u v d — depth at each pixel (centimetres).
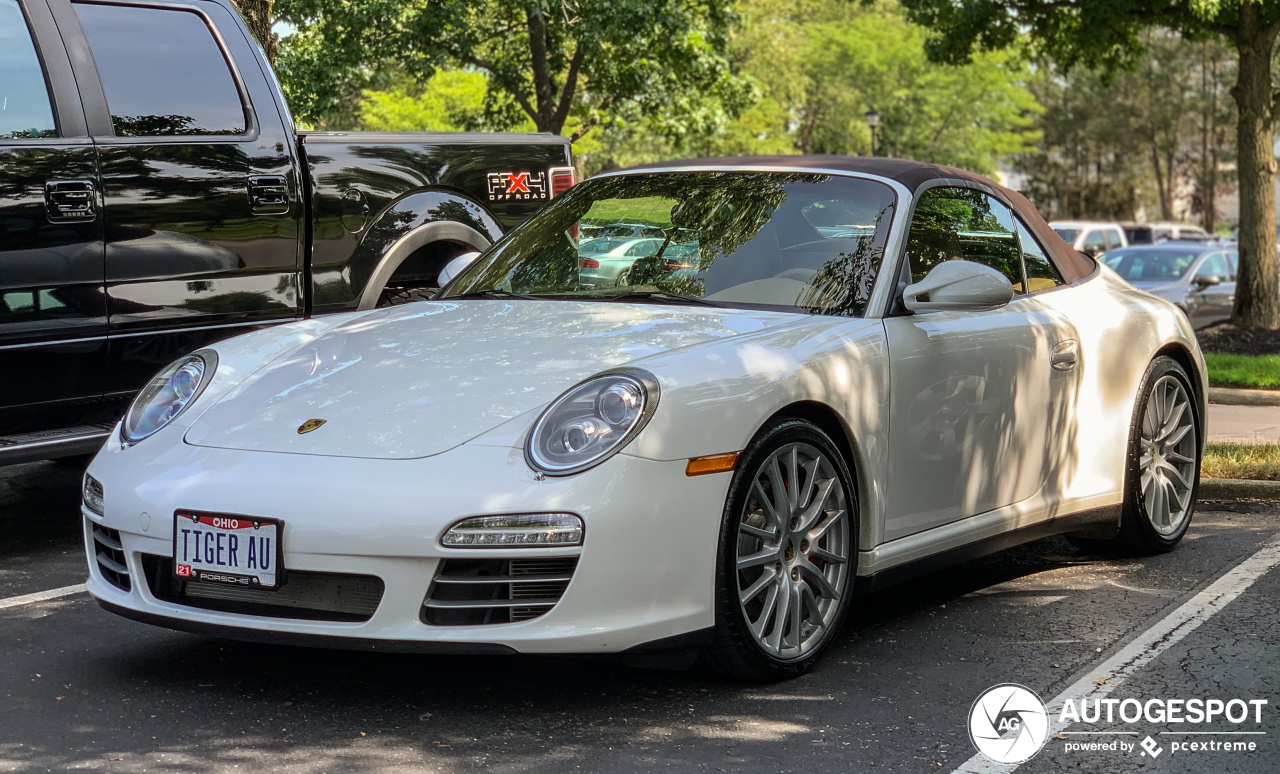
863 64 5094
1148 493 487
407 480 302
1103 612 414
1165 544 492
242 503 308
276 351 380
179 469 325
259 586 306
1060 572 470
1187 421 507
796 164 438
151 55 504
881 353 370
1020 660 365
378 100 3078
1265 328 1471
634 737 304
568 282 416
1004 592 442
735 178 433
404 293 591
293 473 310
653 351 336
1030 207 482
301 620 309
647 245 415
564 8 2009
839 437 362
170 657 363
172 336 497
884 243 396
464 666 355
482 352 350
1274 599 427
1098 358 461
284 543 303
